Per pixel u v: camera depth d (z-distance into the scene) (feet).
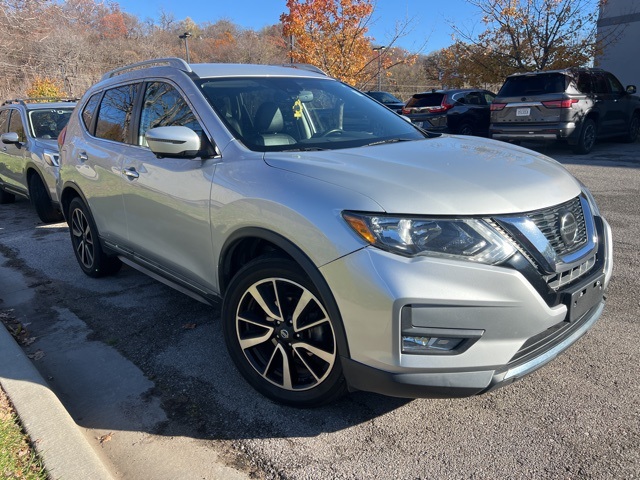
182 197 10.61
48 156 21.99
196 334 12.60
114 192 13.42
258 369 9.63
